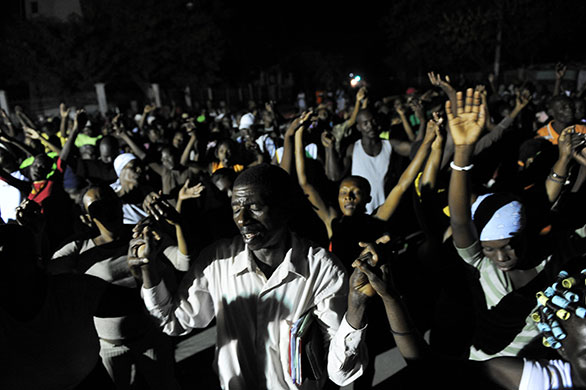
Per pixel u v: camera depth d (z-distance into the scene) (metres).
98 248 3.01
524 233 2.30
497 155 5.58
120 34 28.77
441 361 1.74
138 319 2.97
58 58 26.98
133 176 4.36
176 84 31.50
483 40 30.38
